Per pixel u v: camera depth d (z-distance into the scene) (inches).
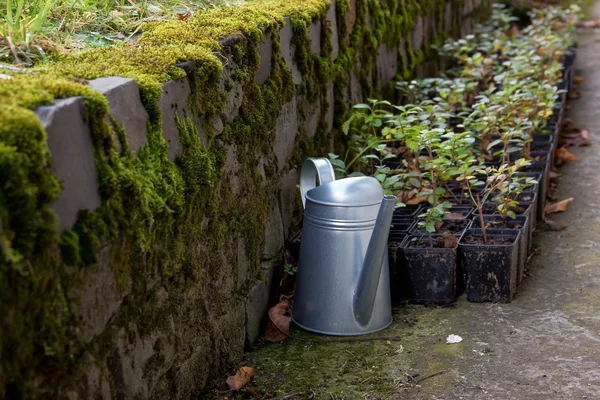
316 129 142.6
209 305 99.1
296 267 126.9
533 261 138.9
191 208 91.0
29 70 83.7
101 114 70.7
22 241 59.6
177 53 92.6
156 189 81.7
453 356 107.3
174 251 87.4
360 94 169.2
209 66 94.7
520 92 183.9
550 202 167.8
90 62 90.7
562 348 108.0
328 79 145.4
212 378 101.0
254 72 111.3
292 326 118.3
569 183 178.5
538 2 380.5
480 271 122.3
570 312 118.6
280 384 102.3
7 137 58.7
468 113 192.2
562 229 152.8
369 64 173.5
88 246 68.7
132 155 77.2
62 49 96.4
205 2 133.2
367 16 173.9
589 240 146.4
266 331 115.6
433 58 237.0
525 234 133.1
